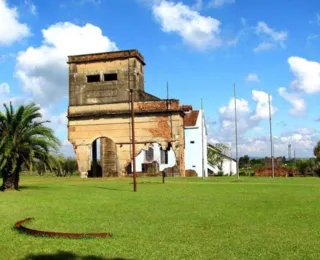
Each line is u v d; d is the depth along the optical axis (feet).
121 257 30.58
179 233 38.99
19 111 96.32
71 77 186.70
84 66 185.78
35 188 102.22
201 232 39.45
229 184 114.32
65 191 92.32
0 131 96.12
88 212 53.88
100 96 183.32
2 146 92.68
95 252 32.01
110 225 43.37
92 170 194.08
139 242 35.22
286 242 35.01
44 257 30.81
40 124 99.76
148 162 208.44
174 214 51.49
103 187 105.91
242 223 44.45
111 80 183.42
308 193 82.17
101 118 182.80
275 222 45.03
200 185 111.04
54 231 39.70
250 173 217.15
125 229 40.98
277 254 31.17
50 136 99.04
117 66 182.19
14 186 97.81
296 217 48.57
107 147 194.08
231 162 252.83
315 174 191.83
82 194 83.76
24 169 100.89
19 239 36.70
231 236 37.55
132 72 180.65
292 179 144.77
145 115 177.68
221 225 43.24
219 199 70.23
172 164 206.18
